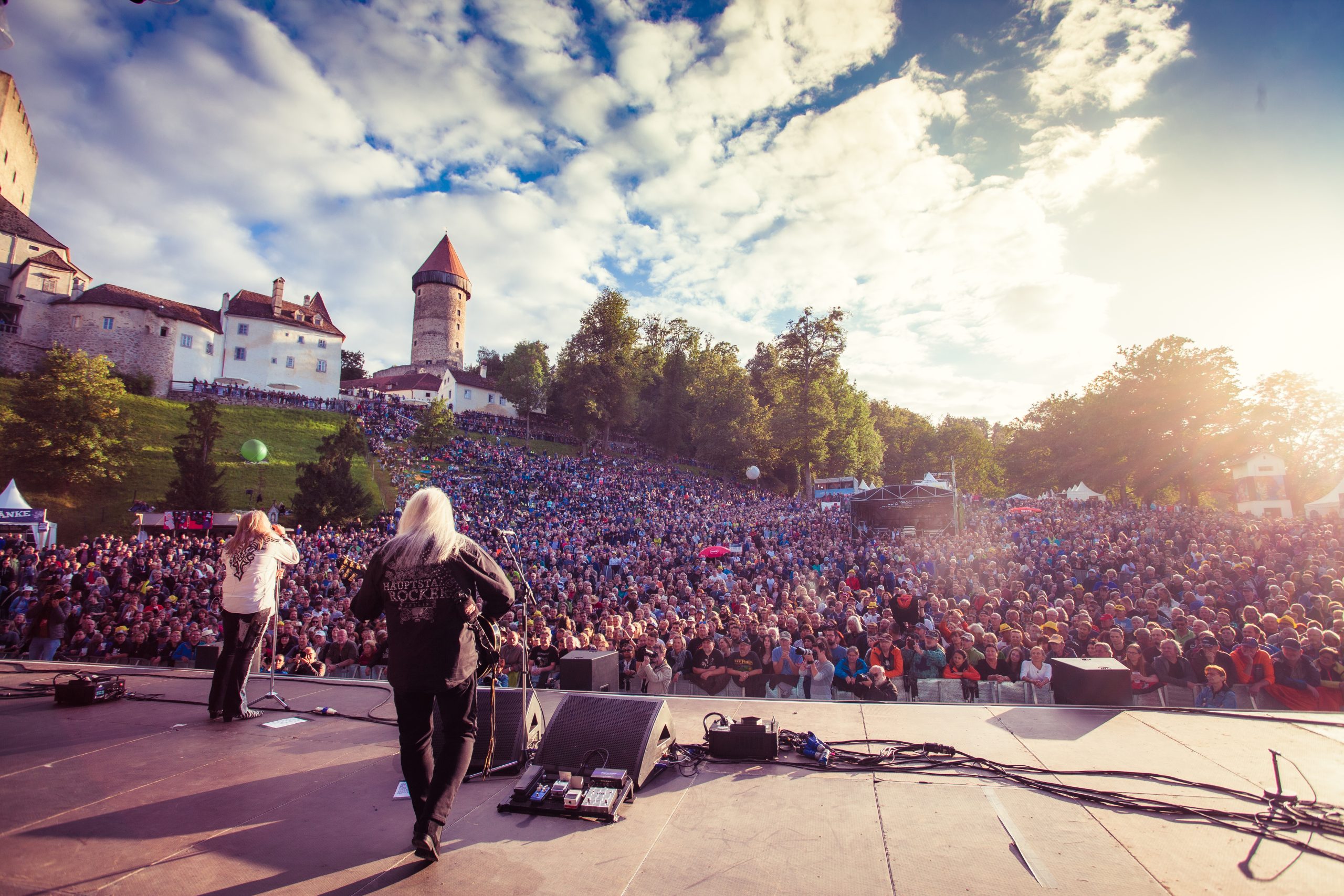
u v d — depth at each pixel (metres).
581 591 15.92
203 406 34.47
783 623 10.18
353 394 69.44
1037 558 18.38
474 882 2.37
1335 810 2.89
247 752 3.79
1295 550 15.52
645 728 3.39
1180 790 3.15
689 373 71.25
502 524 32.09
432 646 2.68
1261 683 7.02
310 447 46.84
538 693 5.07
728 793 3.20
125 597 14.29
